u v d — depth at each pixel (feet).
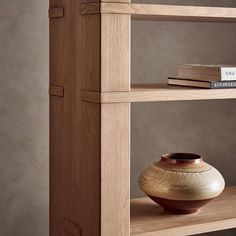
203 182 4.94
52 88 5.10
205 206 5.39
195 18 5.20
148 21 6.06
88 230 4.57
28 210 5.66
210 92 4.78
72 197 4.84
